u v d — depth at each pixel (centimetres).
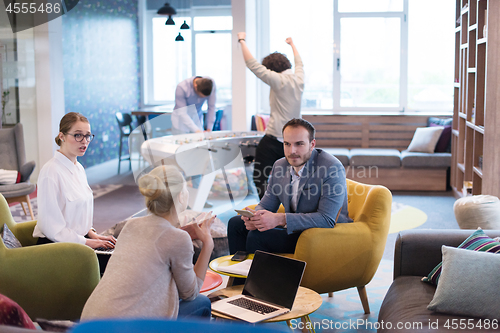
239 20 642
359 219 284
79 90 804
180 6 984
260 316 200
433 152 655
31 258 224
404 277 246
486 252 210
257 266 229
